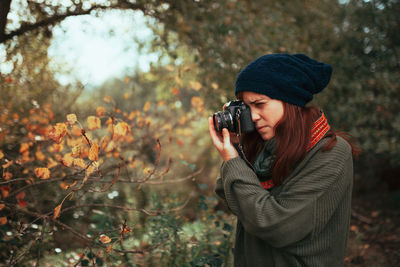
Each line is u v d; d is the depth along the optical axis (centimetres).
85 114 254
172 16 283
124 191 281
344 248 115
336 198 106
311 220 103
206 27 282
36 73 251
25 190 209
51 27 233
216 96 292
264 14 315
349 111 396
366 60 439
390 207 507
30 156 226
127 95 274
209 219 237
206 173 548
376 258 339
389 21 444
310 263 109
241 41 291
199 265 198
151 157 297
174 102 317
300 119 111
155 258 223
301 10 376
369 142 416
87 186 192
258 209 104
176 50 330
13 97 239
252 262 119
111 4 248
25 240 195
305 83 110
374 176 583
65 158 152
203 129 495
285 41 319
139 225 243
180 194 389
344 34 430
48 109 231
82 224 286
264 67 109
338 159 106
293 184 108
